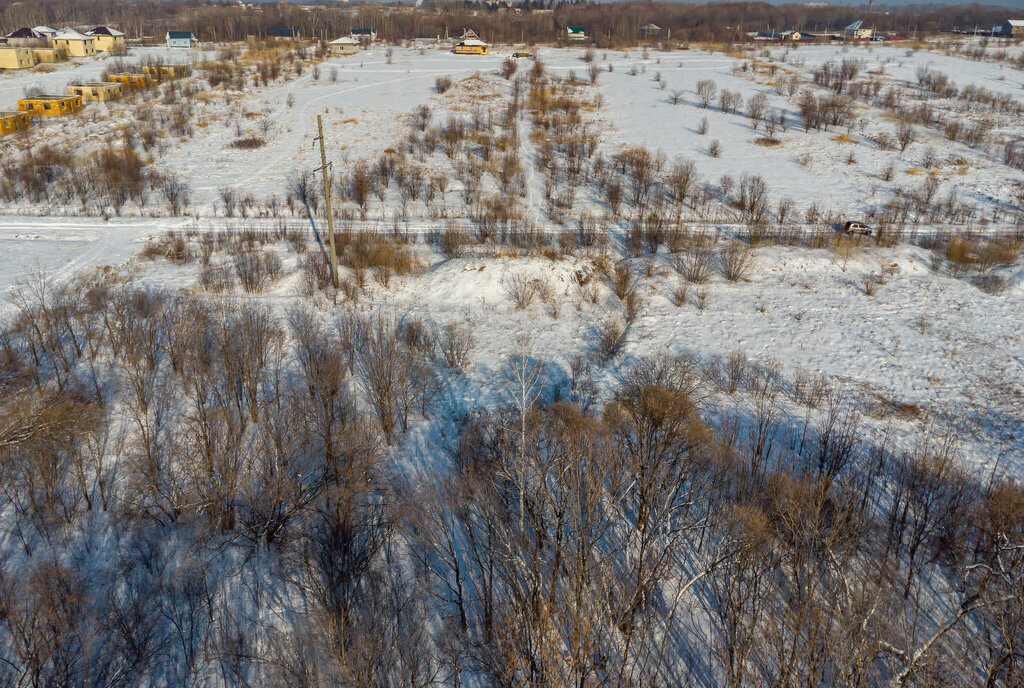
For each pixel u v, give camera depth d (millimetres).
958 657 15672
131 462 23312
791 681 13398
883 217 52375
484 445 23688
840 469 22875
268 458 21641
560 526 15602
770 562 16812
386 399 25578
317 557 19828
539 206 55312
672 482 19797
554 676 13977
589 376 30562
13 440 22359
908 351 34062
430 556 20000
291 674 16672
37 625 17641
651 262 42656
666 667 16875
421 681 16719
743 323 36844
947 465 22953
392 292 38844
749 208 54406
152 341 28969
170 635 18266
